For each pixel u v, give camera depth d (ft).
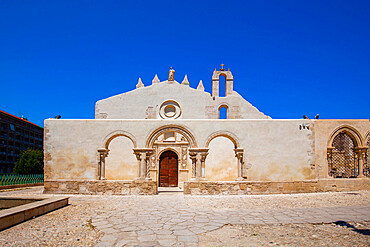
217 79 87.40
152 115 82.12
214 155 76.43
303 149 61.77
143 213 39.06
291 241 26.94
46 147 61.21
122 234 28.81
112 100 82.79
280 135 61.62
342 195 55.72
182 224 32.91
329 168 63.72
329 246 25.53
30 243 26.04
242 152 60.44
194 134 60.85
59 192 59.93
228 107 84.23
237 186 58.39
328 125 64.08
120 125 61.46
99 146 61.16
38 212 37.58
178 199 51.93
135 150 60.29
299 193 59.88
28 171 147.84
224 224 33.04
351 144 67.15
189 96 83.25
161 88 83.35
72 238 27.58
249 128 61.41
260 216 37.17
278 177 60.54
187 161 81.25
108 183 58.75
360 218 35.60
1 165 208.44
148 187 58.49
